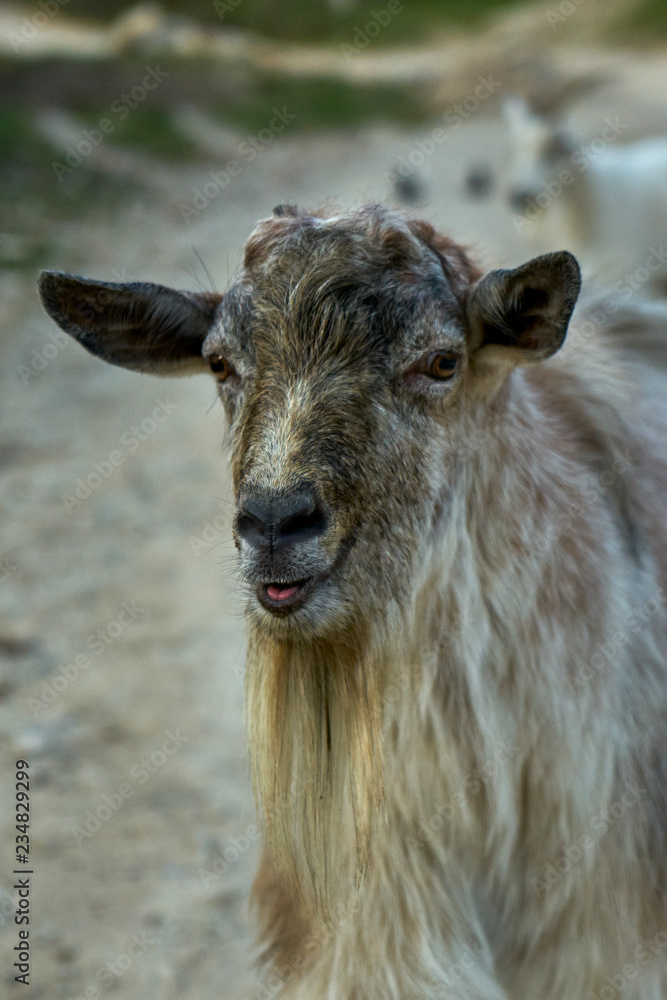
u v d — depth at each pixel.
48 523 11.03
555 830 4.11
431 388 3.93
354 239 3.91
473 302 4.01
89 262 19.52
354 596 3.87
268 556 3.69
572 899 4.11
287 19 49.72
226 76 36.50
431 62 44.00
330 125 34.19
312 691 4.09
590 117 30.53
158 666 8.59
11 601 9.51
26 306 17.36
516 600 4.07
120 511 11.36
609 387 4.73
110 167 25.53
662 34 45.12
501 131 32.66
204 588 9.80
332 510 3.73
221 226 22.69
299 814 4.14
